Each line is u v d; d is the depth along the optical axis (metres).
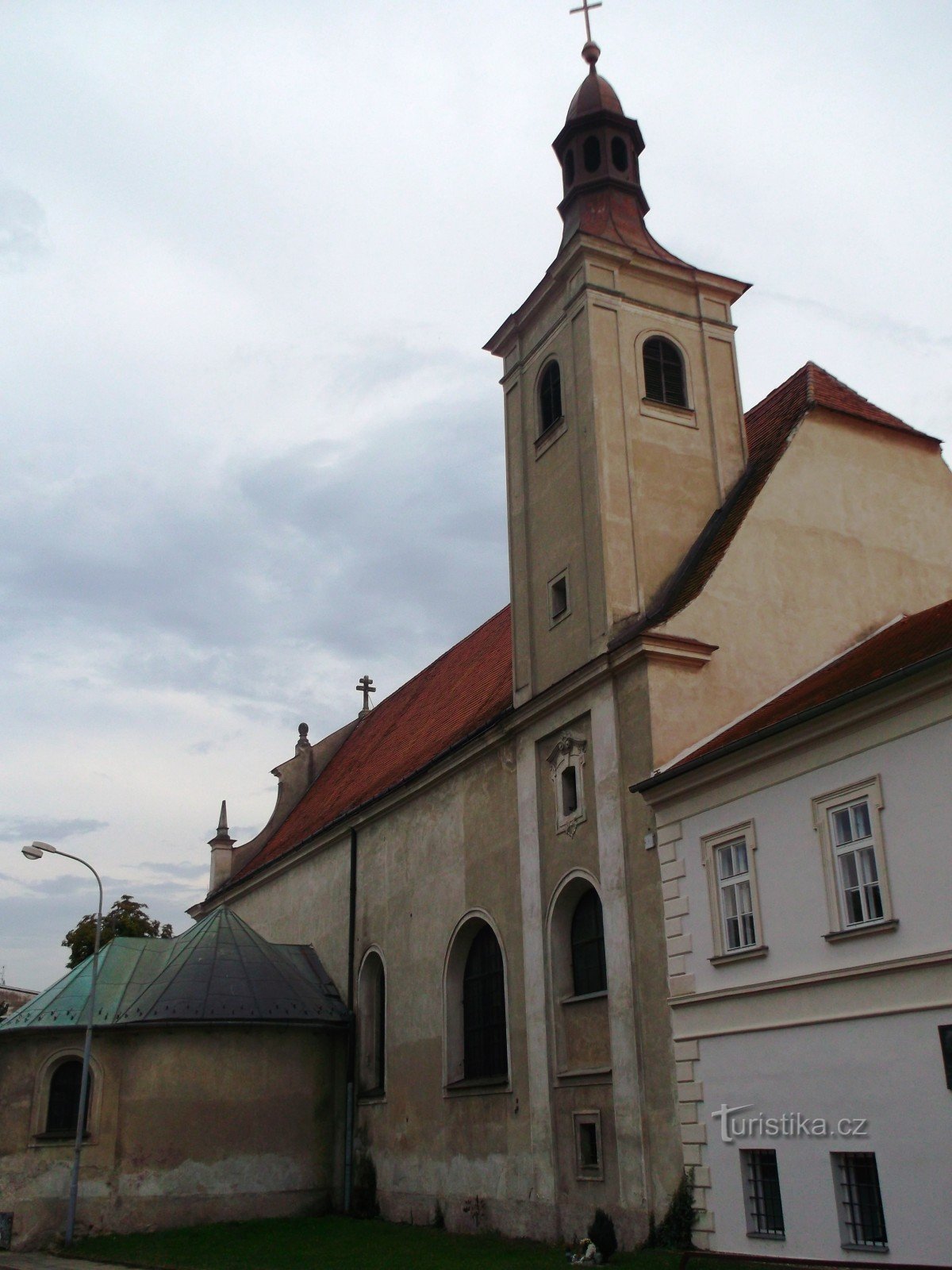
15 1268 22.28
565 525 24.86
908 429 25.62
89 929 55.88
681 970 18.80
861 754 16.23
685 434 25.16
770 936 17.16
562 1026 22.28
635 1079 19.61
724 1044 17.72
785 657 22.31
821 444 24.36
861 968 15.55
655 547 23.77
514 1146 23.14
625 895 20.62
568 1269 18.61
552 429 25.94
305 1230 26.38
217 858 44.28
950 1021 14.32
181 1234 26.17
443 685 36.56
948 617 18.89
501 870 25.17
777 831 17.38
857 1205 15.34
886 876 15.51
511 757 25.44
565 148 29.41
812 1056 16.14
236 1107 28.45
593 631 23.11
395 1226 26.12
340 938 32.66
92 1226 26.39
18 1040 27.94
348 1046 30.64
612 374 24.80
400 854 30.17
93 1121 27.20
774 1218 16.59
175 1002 28.62
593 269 25.59
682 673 21.25
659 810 19.94
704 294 26.78
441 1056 26.44
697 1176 17.83
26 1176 26.66
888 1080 14.98
